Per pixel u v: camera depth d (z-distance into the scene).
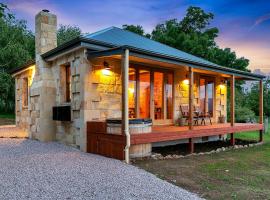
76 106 8.38
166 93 11.05
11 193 4.21
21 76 13.41
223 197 4.59
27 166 5.86
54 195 4.18
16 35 22.14
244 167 6.98
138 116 9.84
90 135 7.81
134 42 10.37
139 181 5.14
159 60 7.96
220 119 13.42
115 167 6.08
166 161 7.29
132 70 9.72
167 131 8.09
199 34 26.11
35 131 10.24
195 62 9.11
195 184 5.27
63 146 8.73
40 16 10.05
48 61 10.01
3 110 23.59
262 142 12.27
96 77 8.22
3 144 8.98
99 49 8.02
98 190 4.49
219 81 13.62
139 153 7.41
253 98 24.11
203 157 8.20
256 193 4.86
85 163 6.30
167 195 4.44
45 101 9.76
